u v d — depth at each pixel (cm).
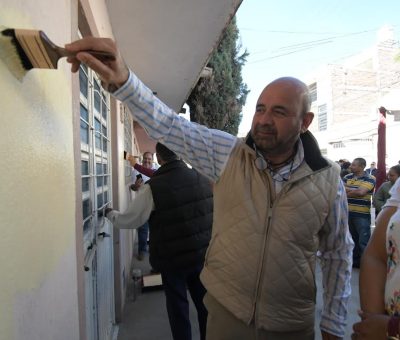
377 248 126
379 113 638
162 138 141
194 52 428
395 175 538
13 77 74
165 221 259
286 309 144
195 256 261
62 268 114
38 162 91
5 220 69
